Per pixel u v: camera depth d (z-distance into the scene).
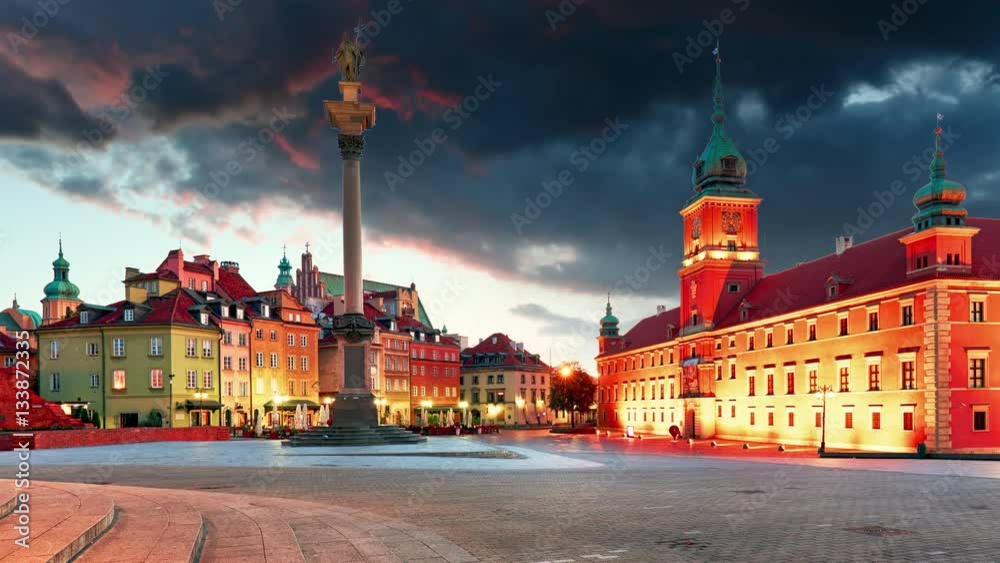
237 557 11.38
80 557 10.25
